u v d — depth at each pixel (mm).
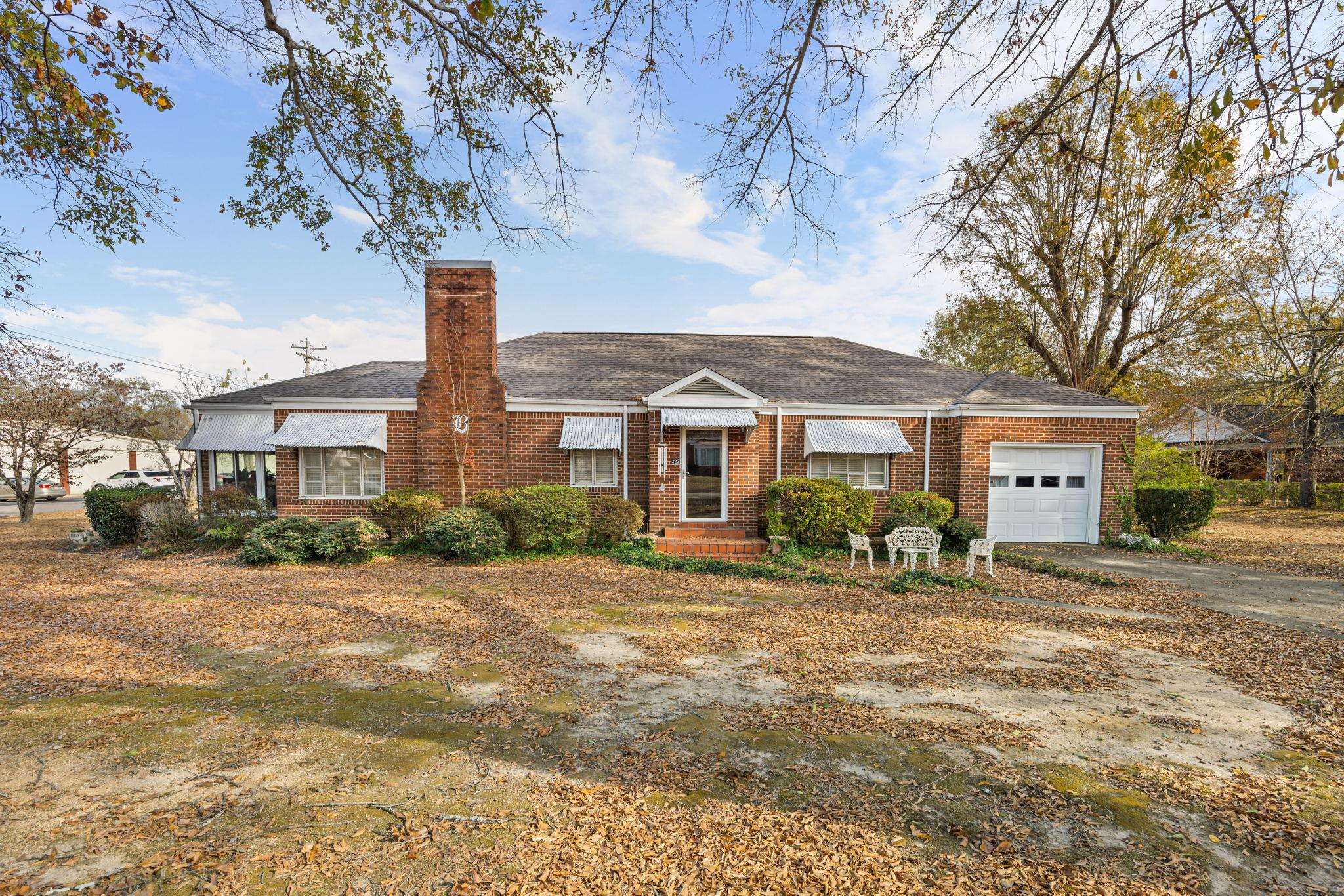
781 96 5305
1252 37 3873
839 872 3287
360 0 6543
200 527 14672
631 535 14398
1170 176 4812
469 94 6789
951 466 15688
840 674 6418
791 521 14320
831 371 18109
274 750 4699
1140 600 9789
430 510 14141
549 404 15461
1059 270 18516
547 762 4531
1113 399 15711
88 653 7035
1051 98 5281
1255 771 4414
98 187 7141
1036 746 4797
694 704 5621
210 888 3146
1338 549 15109
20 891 3098
